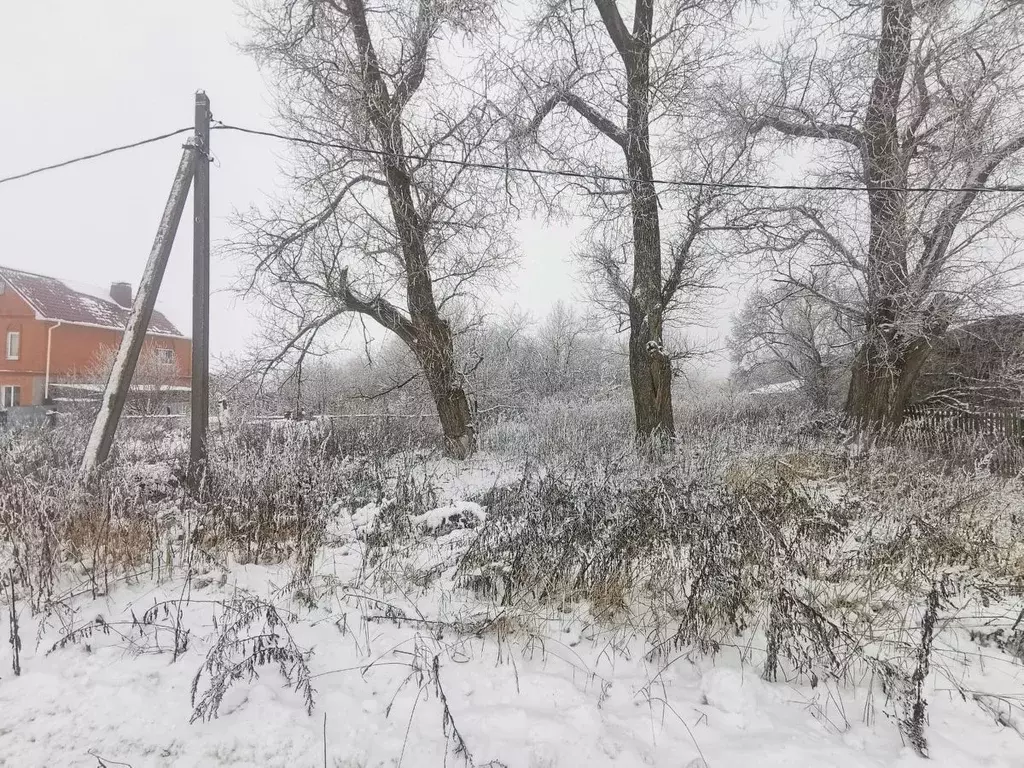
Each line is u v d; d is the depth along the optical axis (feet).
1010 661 11.79
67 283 111.75
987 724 9.81
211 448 25.64
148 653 11.36
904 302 36.47
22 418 49.62
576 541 14.70
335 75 34.19
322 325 36.04
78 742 8.74
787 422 39.65
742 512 14.29
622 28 37.11
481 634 12.60
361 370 52.31
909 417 43.16
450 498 22.61
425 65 36.86
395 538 17.54
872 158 38.37
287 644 11.39
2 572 14.07
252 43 35.17
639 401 36.70
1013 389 41.04
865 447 30.27
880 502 19.63
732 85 39.68
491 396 47.11
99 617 12.17
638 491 16.22
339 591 14.71
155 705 9.61
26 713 9.35
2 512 15.61
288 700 9.91
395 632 12.59
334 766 8.39
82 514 16.61
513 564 14.24
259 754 8.56
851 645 11.28
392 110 33.58
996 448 29.35
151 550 15.93
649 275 36.91
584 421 39.81
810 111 40.34
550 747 8.73
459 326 48.37
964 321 37.76
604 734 9.17
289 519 17.69
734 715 9.86
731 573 12.77
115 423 21.13
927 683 10.88
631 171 37.52
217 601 12.48
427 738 9.00
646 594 14.12
